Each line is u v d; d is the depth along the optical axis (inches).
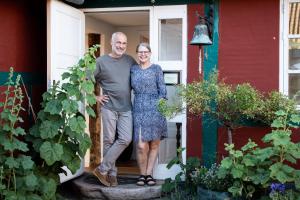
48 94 201.2
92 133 287.7
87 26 281.7
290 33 225.1
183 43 235.9
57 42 220.8
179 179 220.4
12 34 219.0
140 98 220.2
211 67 231.5
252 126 226.2
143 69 220.2
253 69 227.1
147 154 226.5
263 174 189.2
